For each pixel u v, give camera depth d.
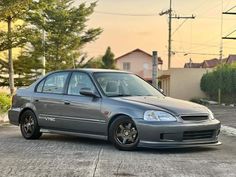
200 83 51.62
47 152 9.70
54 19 38.62
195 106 10.12
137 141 9.70
